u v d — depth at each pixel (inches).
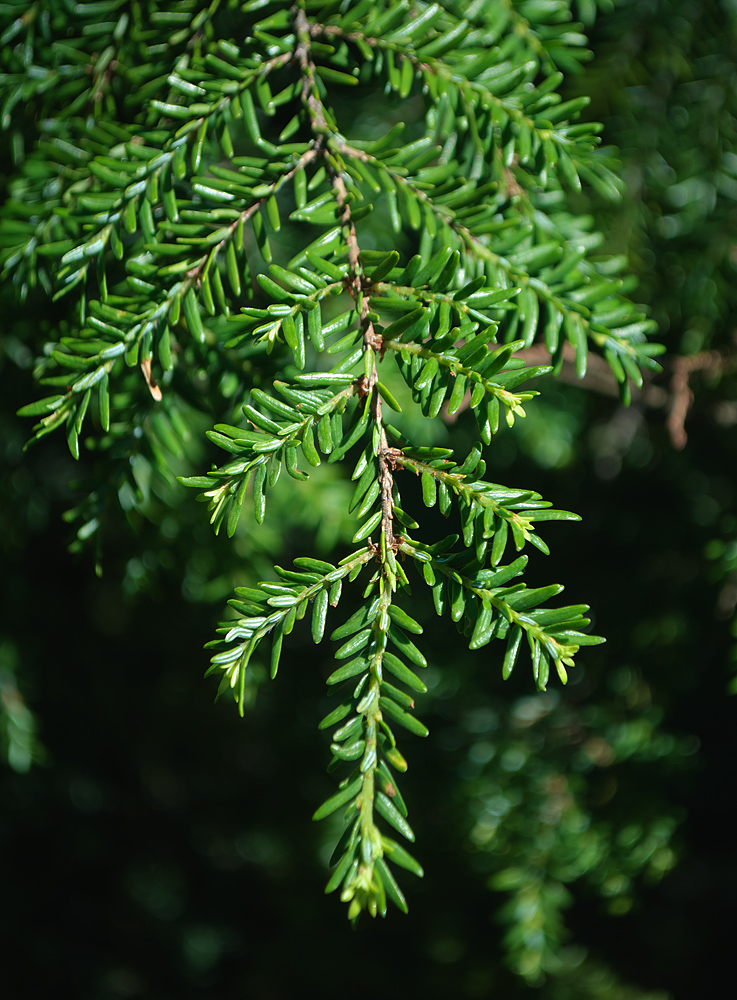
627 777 41.6
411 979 56.4
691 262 34.5
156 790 75.3
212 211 24.3
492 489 22.8
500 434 43.0
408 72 25.3
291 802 65.2
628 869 39.6
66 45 26.6
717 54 33.3
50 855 73.0
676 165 34.2
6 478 39.7
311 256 23.5
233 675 22.9
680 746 41.6
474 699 49.0
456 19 26.3
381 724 22.6
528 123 25.4
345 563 22.9
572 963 49.6
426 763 48.4
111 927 76.8
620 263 27.6
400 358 23.2
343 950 59.4
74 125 26.4
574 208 33.0
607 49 33.3
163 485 30.2
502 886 41.5
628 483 47.8
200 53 25.9
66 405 24.3
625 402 25.5
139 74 26.0
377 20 25.2
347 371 23.3
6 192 29.0
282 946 63.9
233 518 22.9
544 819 42.7
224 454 35.4
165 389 26.5
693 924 61.6
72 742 65.9
